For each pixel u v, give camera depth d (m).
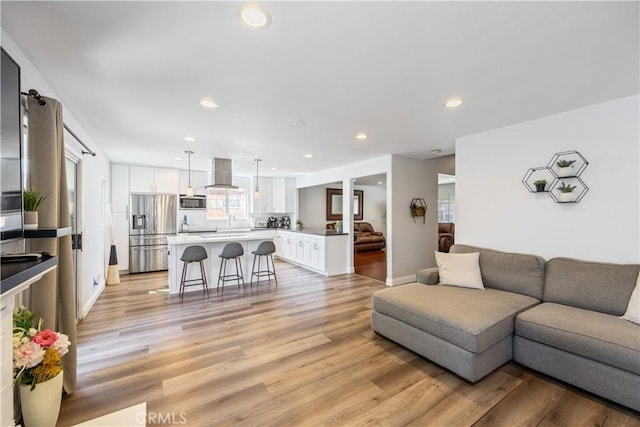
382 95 2.40
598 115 2.57
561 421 1.67
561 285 2.52
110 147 4.24
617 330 1.85
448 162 5.65
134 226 5.62
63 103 2.54
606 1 1.32
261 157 5.06
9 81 1.36
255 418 1.70
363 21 1.47
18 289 1.14
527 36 1.60
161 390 1.96
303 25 1.50
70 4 1.34
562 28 1.52
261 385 2.02
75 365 1.92
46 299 1.73
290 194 8.11
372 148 4.34
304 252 6.38
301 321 3.22
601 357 1.78
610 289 2.24
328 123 3.13
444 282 3.06
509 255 2.98
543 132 2.93
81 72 2.00
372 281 5.17
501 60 1.86
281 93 2.36
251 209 7.89
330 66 1.93
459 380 2.09
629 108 2.41
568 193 2.67
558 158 2.82
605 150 2.54
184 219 6.90
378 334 2.87
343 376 2.14
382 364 2.31
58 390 1.57
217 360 2.35
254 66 1.93
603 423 1.66
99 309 3.59
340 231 6.16
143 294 4.27
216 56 1.80
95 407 1.78
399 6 1.36
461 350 2.06
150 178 5.87
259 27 1.51
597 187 2.58
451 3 1.34
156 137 3.70
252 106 2.64
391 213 4.80
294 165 5.93
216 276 4.76
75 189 3.16
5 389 1.21
